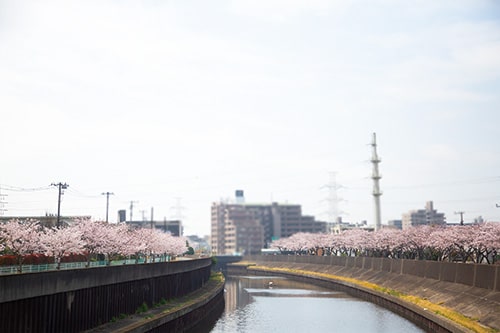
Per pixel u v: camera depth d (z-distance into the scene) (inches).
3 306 1675.7
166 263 3432.6
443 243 4665.4
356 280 5925.2
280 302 4722.0
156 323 2588.6
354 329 3221.0
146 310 2930.6
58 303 2015.3
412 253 5935.0
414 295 4055.1
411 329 3169.3
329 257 7642.7
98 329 2299.5
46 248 2938.0
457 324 2728.8
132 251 4178.2
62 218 4547.2
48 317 1942.7
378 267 5698.8
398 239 5772.6
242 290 6018.7
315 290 5954.7
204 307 3740.2
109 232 3841.0
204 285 5083.7
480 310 2935.5
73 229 3526.1
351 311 4042.8
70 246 3048.7
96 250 3786.9
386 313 3902.6
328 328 3270.2
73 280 2112.5
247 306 4429.1
